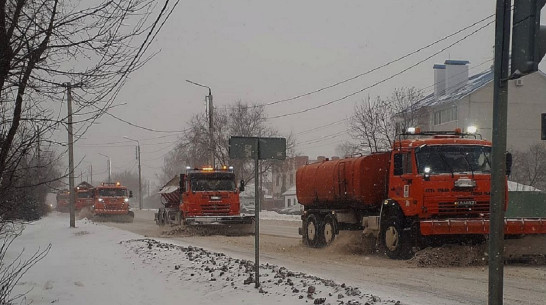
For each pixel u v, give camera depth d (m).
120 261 14.81
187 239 23.05
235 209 26.19
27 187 7.63
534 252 12.84
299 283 9.51
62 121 7.35
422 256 12.80
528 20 5.00
